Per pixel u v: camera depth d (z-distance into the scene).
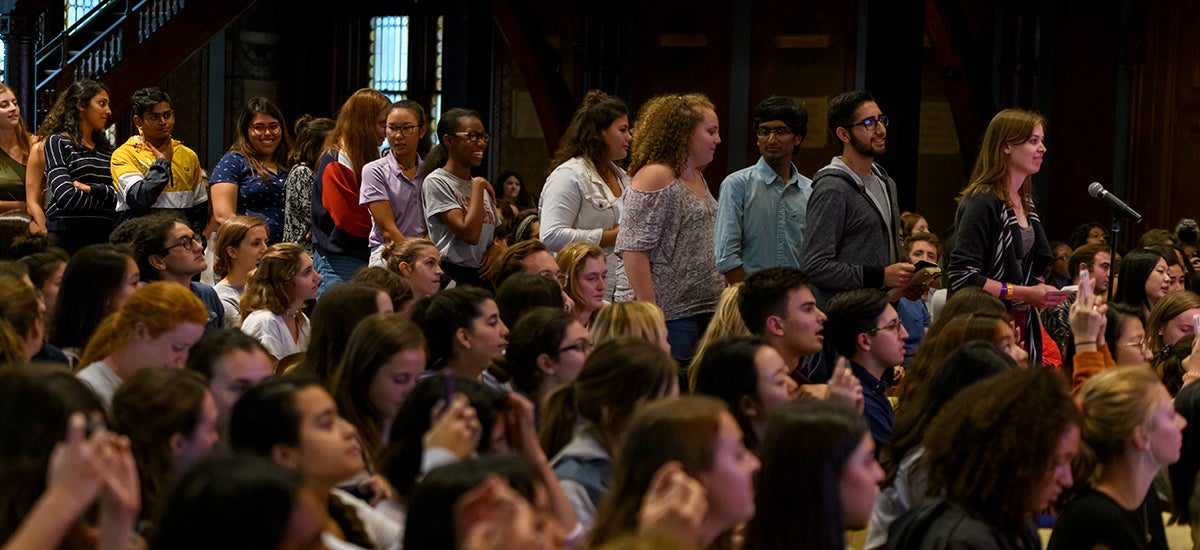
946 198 19.11
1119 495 4.52
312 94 20.55
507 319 6.18
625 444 3.40
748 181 7.70
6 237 7.14
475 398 3.97
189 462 3.69
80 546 3.13
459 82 13.06
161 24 16.14
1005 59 18.33
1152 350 7.79
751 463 3.41
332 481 3.75
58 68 16.02
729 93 19.28
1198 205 17.08
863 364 6.05
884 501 4.84
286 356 6.61
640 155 7.30
